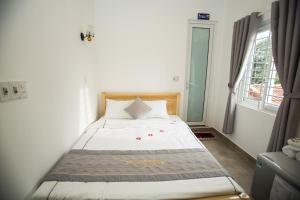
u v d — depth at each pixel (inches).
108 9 115.0
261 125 88.0
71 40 73.0
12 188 38.6
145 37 121.0
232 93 106.8
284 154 62.1
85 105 92.9
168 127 93.2
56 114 59.6
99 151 64.2
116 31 118.0
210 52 128.0
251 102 99.8
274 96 83.7
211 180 48.3
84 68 91.3
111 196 42.0
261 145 88.4
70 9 71.6
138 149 66.8
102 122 100.9
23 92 41.7
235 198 43.6
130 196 42.1
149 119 108.8
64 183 45.7
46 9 52.5
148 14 118.5
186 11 121.0
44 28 51.5
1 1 34.7
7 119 36.7
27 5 43.3
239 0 106.5
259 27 91.8
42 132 50.7
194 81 132.1
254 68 98.2
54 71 58.0
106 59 120.9
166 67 126.6
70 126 72.2
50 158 55.6
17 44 39.7
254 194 66.0
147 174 50.4
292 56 62.9
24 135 42.5
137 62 123.5
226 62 121.3
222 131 119.0
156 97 125.6
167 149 66.7
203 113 136.9
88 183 46.1
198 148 67.9
